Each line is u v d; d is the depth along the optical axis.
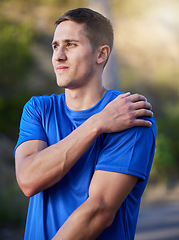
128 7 29.53
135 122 2.45
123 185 2.39
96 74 2.66
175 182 16.61
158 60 26.98
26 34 22.12
